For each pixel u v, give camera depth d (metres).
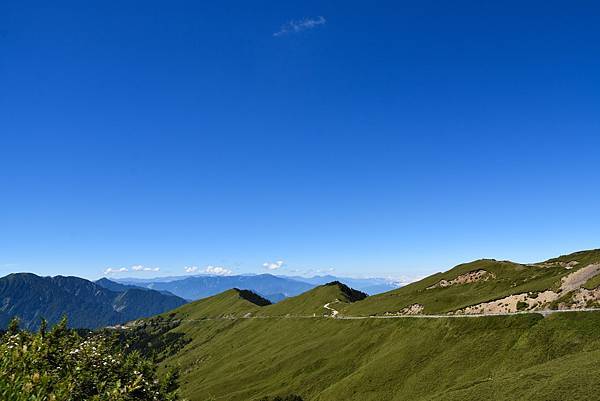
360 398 96.62
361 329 144.50
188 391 163.88
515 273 157.25
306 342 168.50
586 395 45.47
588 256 142.50
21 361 13.57
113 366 21.58
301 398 115.19
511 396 53.50
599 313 78.19
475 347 91.31
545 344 79.25
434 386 86.38
